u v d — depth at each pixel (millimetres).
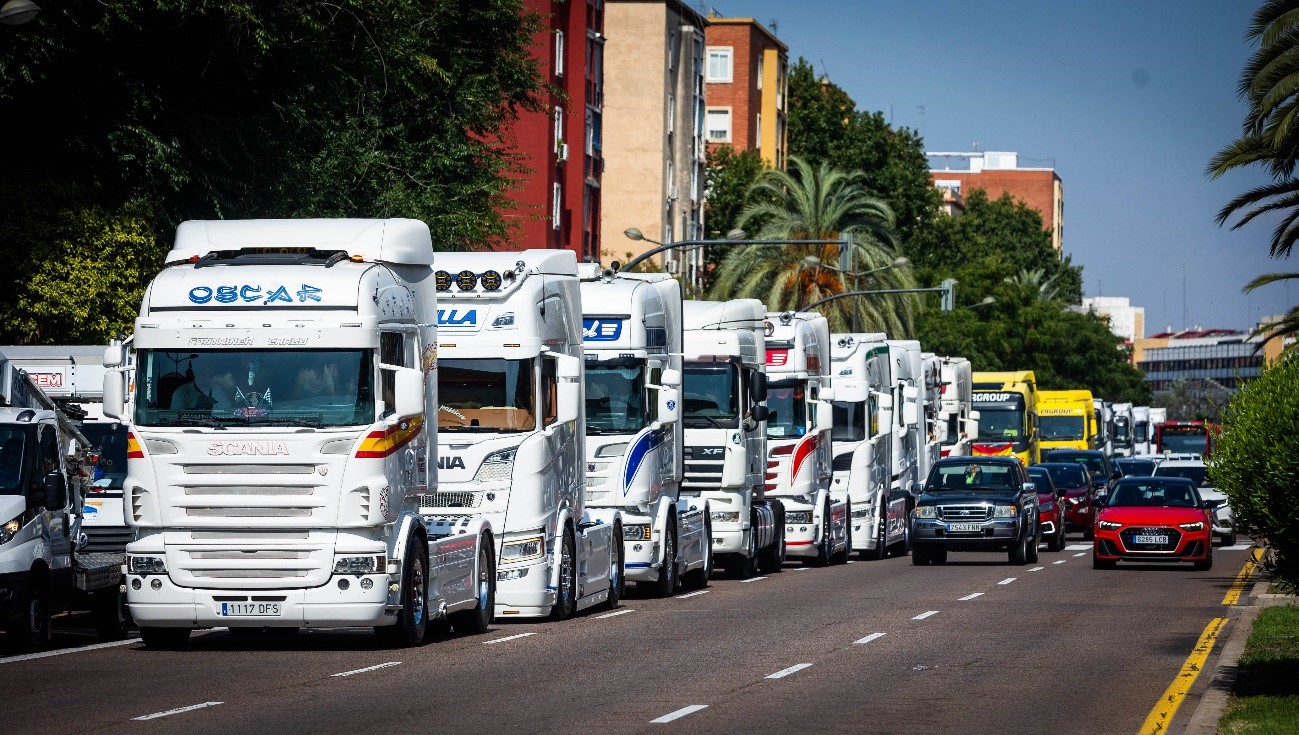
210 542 43250
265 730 30516
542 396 52625
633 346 61750
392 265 45594
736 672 40500
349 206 88125
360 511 43094
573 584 54969
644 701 35062
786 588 71188
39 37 65125
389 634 45344
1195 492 89750
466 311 52000
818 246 164250
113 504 55156
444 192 96250
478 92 98250
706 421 74688
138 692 36031
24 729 30562
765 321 85000
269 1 73125
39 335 69812
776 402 85375
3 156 71375
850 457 95375
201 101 75812
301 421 43000
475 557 49938
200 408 43281
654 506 63125
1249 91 72062
